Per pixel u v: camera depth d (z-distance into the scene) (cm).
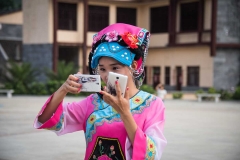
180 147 887
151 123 280
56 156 781
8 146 877
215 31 2992
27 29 3472
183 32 3244
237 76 3103
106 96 256
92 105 296
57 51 3238
